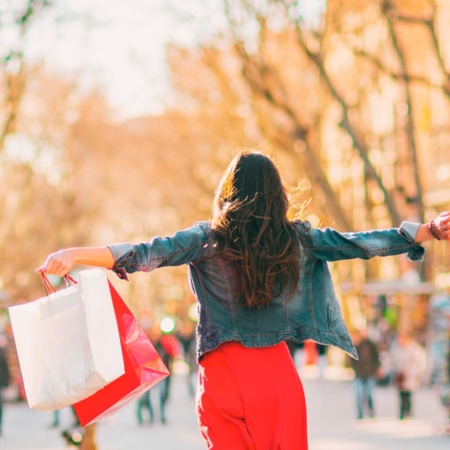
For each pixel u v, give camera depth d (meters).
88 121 79.31
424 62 60.28
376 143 63.41
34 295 63.66
